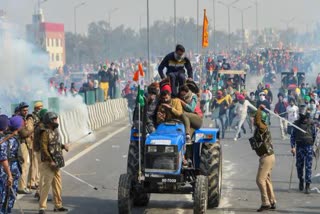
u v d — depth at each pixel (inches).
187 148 527.5
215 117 1109.1
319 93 1352.1
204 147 539.8
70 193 613.3
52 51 3218.5
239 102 1069.8
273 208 545.3
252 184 658.8
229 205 560.4
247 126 1323.8
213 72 1691.7
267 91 1398.9
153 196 598.5
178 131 508.7
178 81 579.2
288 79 1846.7
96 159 834.2
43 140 519.8
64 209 537.0
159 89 553.9
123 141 1048.8
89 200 581.9
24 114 605.0
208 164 532.7
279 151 925.2
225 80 1686.8
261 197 539.5
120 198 487.2
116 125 1374.3
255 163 802.2
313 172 733.3
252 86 2541.8
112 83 1713.8
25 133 599.2
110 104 1475.1
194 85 563.5
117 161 816.3
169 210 542.9
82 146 981.2
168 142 490.9
